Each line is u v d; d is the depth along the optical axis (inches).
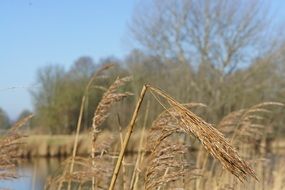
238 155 117.2
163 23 1441.9
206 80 1462.8
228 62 1477.6
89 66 1740.9
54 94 1736.0
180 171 165.2
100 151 240.5
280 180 397.7
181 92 1355.8
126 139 147.6
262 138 480.1
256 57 1482.5
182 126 131.3
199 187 320.2
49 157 1077.1
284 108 1138.0
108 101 226.2
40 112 1720.0
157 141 165.0
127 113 517.7
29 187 507.5
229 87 1435.8
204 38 1486.2
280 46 1482.5
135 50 1337.4
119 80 225.5
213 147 118.0
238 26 1501.0
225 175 309.1
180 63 1432.1
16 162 225.9
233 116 346.0
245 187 312.0
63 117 1717.5
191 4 1482.5
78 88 1742.1
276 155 623.2
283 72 1453.0
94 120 235.5
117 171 147.6
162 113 176.6
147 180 165.8
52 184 255.6
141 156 209.6
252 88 1433.3
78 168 252.8
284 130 1134.4
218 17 1496.1
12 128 224.5
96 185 234.4
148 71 1371.8
